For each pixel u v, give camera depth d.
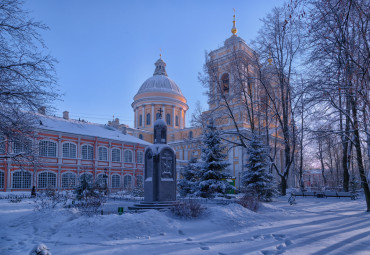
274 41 29.02
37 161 19.16
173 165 17.12
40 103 13.98
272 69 29.48
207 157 26.38
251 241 9.56
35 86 13.70
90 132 48.66
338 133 15.13
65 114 51.84
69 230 10.52
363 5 9.41
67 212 13.37
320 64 11.21
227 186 25.34
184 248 8.61
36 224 11.95
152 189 16.20
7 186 36.53
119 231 10.34
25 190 38.41
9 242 9.52
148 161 17.02
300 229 11.73
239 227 12.07
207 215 13.36
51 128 42.12
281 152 64.38
